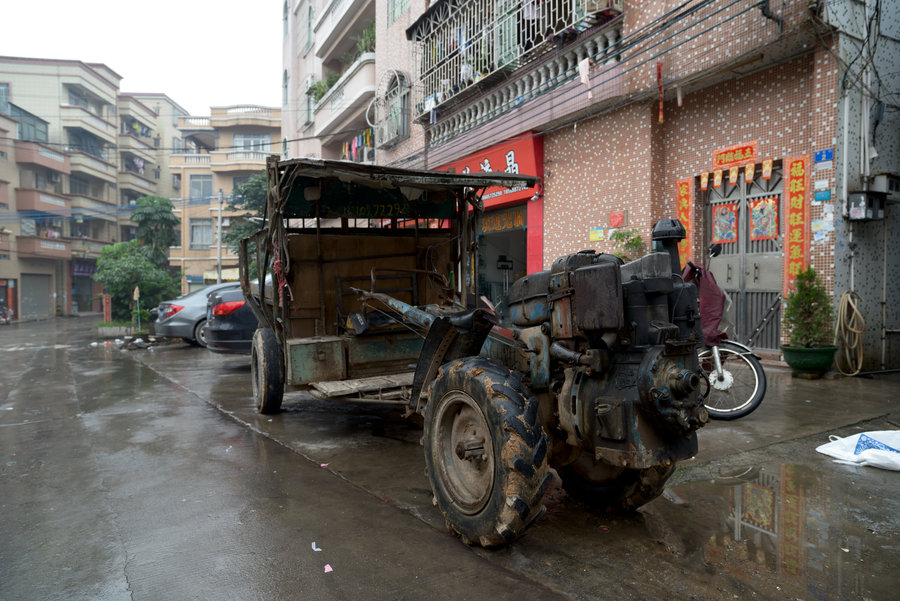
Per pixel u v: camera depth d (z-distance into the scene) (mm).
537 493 2490
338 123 20453
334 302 5555
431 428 3053
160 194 48062
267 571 2561
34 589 2447
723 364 5312
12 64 35719
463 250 6000
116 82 42312
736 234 8156
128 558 2713
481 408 2672
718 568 2537
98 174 38656
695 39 7773
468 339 3158
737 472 3789
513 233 13133
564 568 2549
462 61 12602
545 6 10125
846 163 6812
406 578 2482
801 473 3754
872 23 7027
